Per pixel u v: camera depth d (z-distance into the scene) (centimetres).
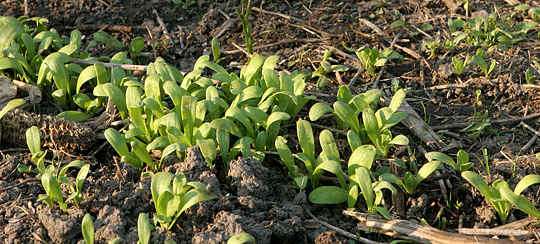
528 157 284
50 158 297
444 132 317
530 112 328
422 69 378
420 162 291
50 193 240
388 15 454
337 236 236
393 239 239
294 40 421
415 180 258
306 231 241
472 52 393
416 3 468
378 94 301
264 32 436
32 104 328
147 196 249
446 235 229
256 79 328
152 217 242
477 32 396
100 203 247
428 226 235
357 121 286
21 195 259
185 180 228
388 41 415
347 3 477
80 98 322
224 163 269
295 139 311
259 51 413
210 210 241
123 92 328
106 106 332
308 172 281
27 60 357
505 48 388
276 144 269
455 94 352
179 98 287
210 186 246
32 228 235
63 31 439
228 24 450
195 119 276
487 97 347
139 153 267
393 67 387
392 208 259
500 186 235
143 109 307
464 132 317
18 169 262
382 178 249
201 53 413
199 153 264
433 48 389
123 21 455
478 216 251
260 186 250
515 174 272
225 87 328
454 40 390
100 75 324
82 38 428
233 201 247
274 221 234
